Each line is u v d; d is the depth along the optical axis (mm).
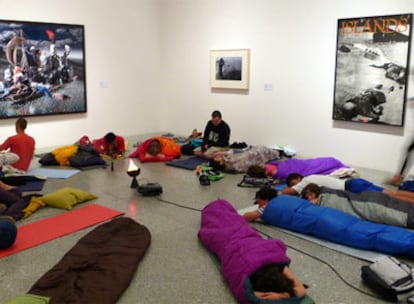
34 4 6383
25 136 5133
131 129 7953
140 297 2400
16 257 2881
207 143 6016
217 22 7094
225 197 4203
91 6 7055
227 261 2535
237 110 7047
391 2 5062
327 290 2471
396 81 5082
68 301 2266
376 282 2404
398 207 3164
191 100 7809
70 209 3797
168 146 5938
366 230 2941
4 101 6227
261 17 6453
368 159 5543
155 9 7957
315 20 5816
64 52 6789
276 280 2270
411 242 2762
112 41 7418
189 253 2947
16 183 4547
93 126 7371
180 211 3787
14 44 6219
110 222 3225
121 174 5086
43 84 6605
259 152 5391
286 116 6371
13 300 2109
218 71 7188
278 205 3375
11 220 3227
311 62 5949
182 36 7730
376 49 5199
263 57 6527
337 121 5777
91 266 2639
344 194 3451
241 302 2311
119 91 7652
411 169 5078
